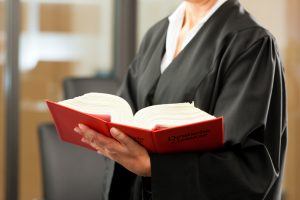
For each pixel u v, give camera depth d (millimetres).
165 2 3615
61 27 3514
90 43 3578
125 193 1351
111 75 3629
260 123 1096
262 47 1146
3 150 3471
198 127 999
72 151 2158
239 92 1125
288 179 3539
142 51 1484
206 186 1080
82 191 2143
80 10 3539
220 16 1233
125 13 3607
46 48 3504
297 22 3506
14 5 3395
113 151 1090
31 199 3514
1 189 3492
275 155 1155
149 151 1086
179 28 1356
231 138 1093
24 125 3504
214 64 1174
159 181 1080
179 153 1088
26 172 3512
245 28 1183
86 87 2289
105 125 1038
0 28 3412
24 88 3486
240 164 1085
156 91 1279
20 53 3457
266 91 1118
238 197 1076
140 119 1044
